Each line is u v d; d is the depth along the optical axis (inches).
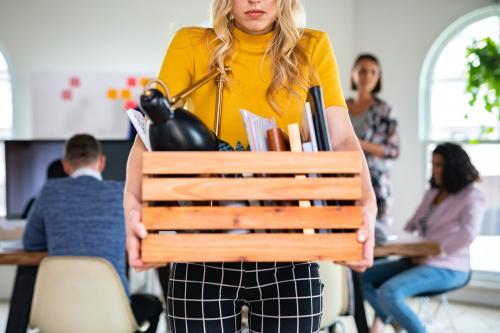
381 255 129.3
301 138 56.1
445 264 155.8
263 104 61.2
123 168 159.2
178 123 51.4
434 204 171.6
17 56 249.0
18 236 158.6
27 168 171.0
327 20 260.2
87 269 107.0
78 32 250.7
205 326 58.6
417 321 150.8
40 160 171.0
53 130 243.6
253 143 52.8
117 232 116.4
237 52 60.9
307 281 59.7
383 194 208.1
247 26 58.7
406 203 248.8
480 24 234.8
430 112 246.4
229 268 58.7
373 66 209.6
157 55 250.4
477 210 160.1
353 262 52.2
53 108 243.6
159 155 50.8
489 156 230.8
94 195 116.6
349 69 262.7
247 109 61.2
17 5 248.7
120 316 109.0
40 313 109.7
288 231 53.4
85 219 115.4
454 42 240.5
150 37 250.4
